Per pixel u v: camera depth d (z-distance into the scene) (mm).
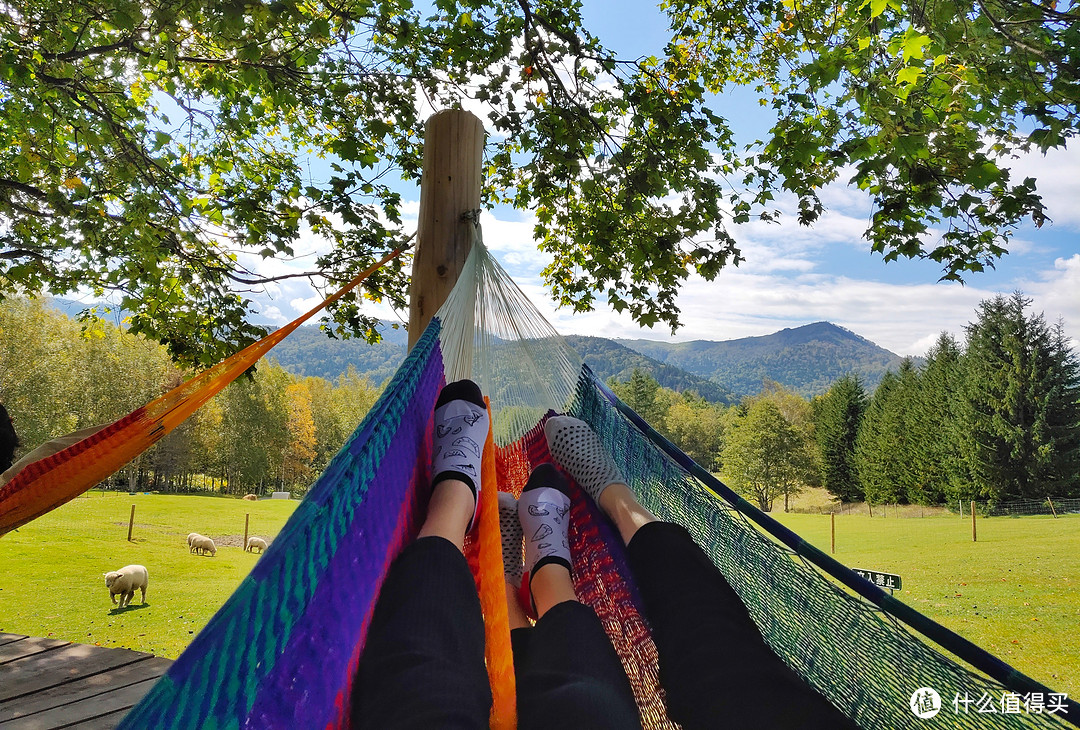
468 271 2041
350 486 818
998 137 3779
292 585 621
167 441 49656
